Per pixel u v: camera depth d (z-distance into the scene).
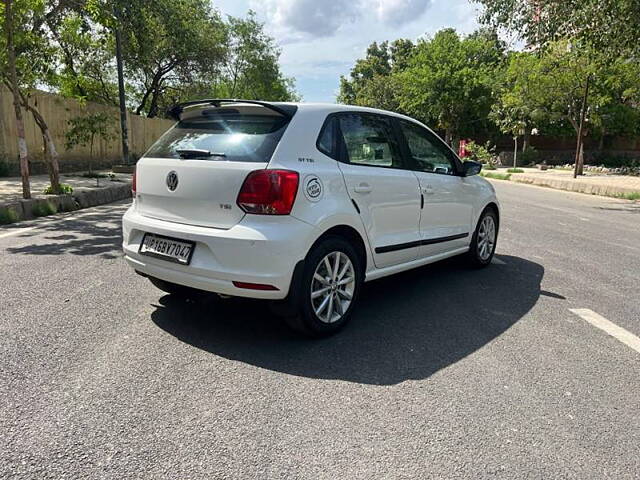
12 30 9.48
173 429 2.67
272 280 3.51
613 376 3.43
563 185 20.47
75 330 3.94
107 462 2.39
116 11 17.05
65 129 17.80
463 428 2.75
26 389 3.03
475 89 37.41
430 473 2.38
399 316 4.50
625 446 2.64
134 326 4.06
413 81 38.62
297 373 3.35
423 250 5.04
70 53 13.30
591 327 4.34
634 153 37.06
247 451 2.51
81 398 2.95
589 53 16.97
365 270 4.31
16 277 5.31
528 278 5.89
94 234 7.80
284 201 3.53
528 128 34.84
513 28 14.71
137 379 3.20
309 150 3.81
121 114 18.23
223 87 42.12
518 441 2.65
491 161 35.75
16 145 15.41
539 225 9.98
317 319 3.85
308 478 2.32
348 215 3.97
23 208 9.27
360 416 2.85
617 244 8.19
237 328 4.09
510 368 3.50
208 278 3.64
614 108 30.94
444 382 3.28
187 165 3.80
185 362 3.46
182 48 25.31
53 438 2.56
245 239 3.48
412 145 4.99
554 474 2.40
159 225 3.93
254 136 3.76
